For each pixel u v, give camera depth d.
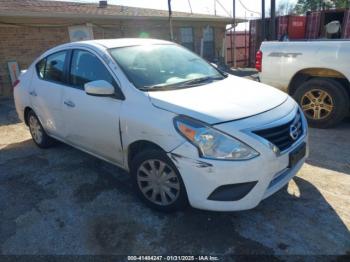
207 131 2.51
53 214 3.17
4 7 11.66
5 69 11.05
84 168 4.19
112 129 3.21
